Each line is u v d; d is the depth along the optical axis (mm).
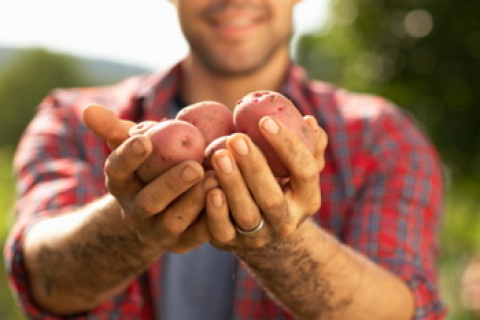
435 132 7160
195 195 1700
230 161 1650
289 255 2012
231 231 1734
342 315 2199
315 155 1867
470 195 7543
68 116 2885
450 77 7012
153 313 2725
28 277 2463
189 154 1704
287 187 1811
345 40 7824
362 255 2445
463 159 7195
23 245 2447
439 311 2566
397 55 7258
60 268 2223
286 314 2602
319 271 2092
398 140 2828
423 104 7195
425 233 2688
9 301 7430
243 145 1653
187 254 2689
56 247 2203
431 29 7035
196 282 2680
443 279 8109
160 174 1710
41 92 41094
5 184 17844
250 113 1792
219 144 1721
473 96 6996
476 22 6875
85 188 2662
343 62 8273
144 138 1641
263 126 1692
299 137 1793
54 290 2340
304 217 1822
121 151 1654
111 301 2611
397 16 7238
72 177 2684
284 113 1800
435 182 2850
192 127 1741
